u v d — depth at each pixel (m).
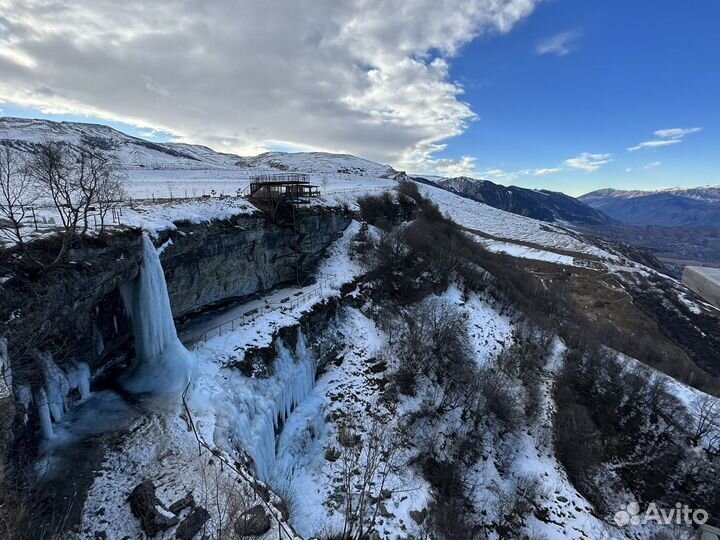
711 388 48.69
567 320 53.56
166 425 16.53
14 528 10.79
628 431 36.12
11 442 12.77
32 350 14.79
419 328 34.66
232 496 13.02
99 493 13.09
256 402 21.16
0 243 15.31
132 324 20.91
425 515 20.78
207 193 41.31
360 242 46.19
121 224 20.83
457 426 29.09
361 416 26.86
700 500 31.55
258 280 33.44
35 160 21.14
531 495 26.59
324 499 20.14
